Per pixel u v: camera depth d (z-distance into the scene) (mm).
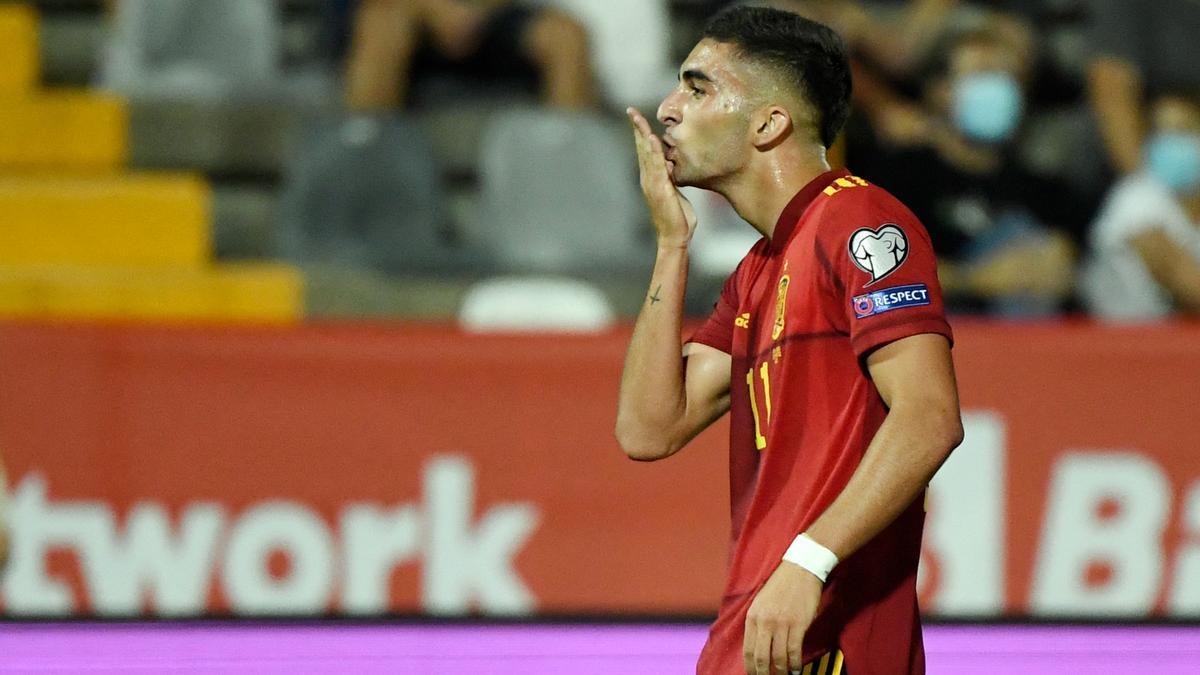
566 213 28953
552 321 26938
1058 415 21438
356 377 21078
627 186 29266
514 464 21125
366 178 28734
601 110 30703
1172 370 21562
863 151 29078
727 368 11219
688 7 32969
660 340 11078
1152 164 30219
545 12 30406
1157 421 21531
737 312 10734
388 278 27641
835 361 9711
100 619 20672
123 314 26562
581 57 30219
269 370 21031
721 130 10289
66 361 20875
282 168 30547
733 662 9875
